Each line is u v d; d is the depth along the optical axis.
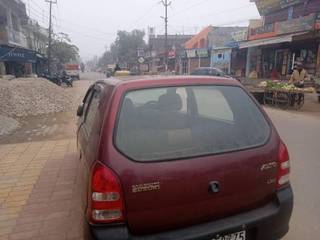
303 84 13.48
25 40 34.78
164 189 2.19
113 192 2.10
